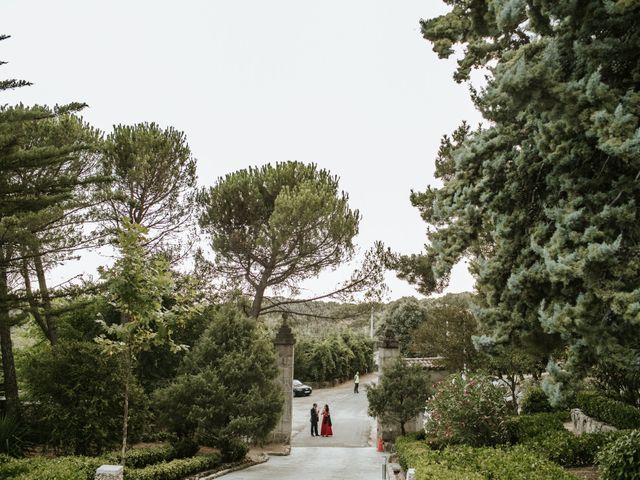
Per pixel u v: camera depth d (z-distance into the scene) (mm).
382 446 22484
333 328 63438
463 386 15844
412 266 25484
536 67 6156
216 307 21906
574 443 11883
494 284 7773
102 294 16594
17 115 12305
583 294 6223
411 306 50281
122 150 21875
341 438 26734
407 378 20469
